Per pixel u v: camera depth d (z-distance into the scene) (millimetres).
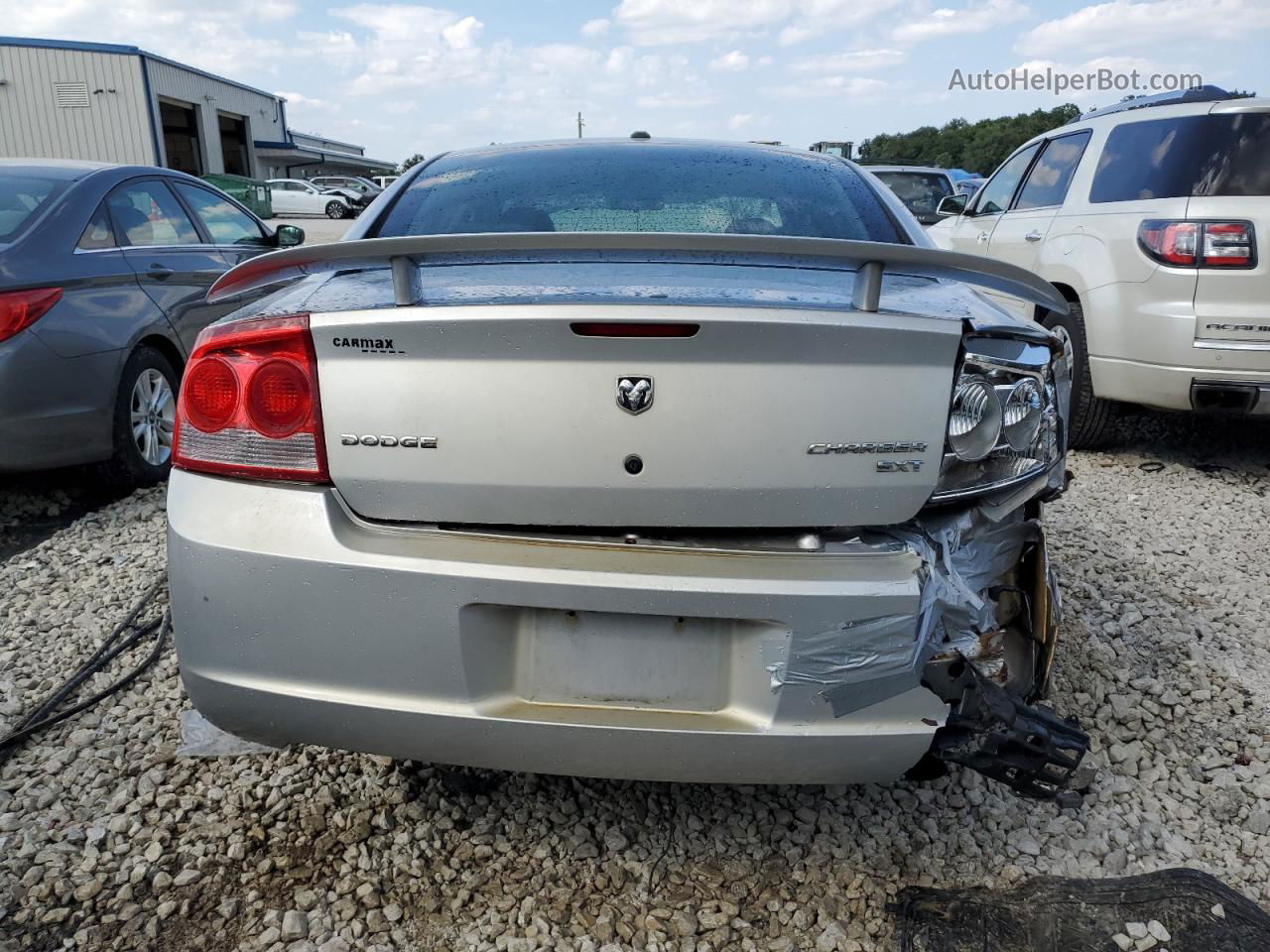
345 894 1994
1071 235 5184
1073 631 3068
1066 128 5910
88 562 3613
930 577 1731
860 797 2322
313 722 1790
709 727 1718
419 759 1820
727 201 2562
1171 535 4035
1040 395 1872
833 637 1679
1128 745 2541
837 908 1987
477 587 1670
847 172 2854
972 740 1814
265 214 29609
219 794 2273
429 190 2668
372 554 1698
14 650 2938
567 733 1729
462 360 1669
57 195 4258
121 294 4285
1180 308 4512
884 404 1702
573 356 1648
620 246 1504
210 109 38000
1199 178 4551
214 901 1972
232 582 1747
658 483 1680
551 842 2148
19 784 2303
